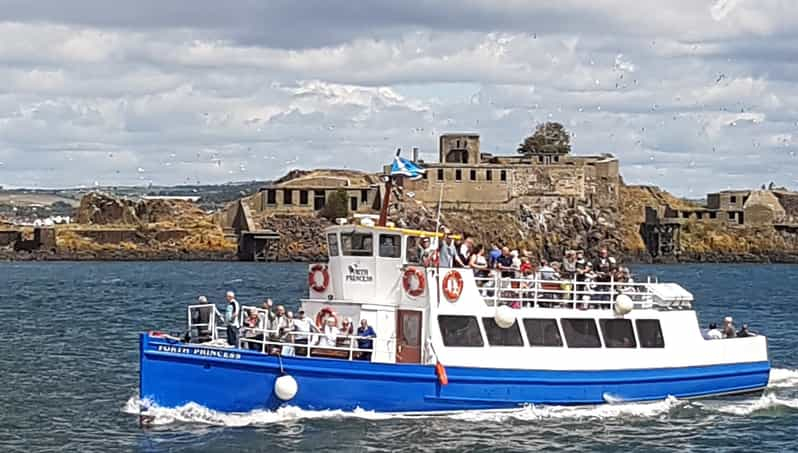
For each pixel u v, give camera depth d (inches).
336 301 1633.9
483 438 1521.9
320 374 1536.7
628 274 1808.6
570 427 1609.3
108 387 2009.1
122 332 3105.3
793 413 1758.1
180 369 1517.0
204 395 1524.4
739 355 1844.2
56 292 5226.4
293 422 1544.0
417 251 1620.3
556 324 1658.5
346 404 1560.0
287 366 1526.8
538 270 1710.1
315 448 1448.1
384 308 1599.4
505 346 1616.6
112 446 1513.3
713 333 1871.3
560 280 1680.6
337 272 1640.0
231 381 1524.4
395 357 1601.9
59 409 1776.6
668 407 1740.9
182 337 1685.5
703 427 1652.3
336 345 1596.9
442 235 1614.2
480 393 1598.2
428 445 1478.8
